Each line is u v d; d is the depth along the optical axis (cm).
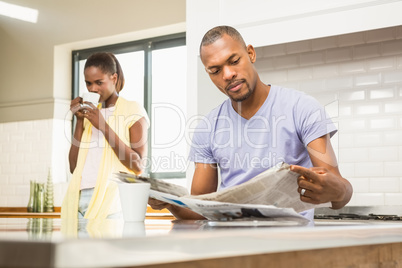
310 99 165
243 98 164
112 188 256
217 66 163
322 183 106
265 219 103
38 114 482
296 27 242
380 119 280
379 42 281
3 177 496
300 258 75
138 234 58
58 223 106
